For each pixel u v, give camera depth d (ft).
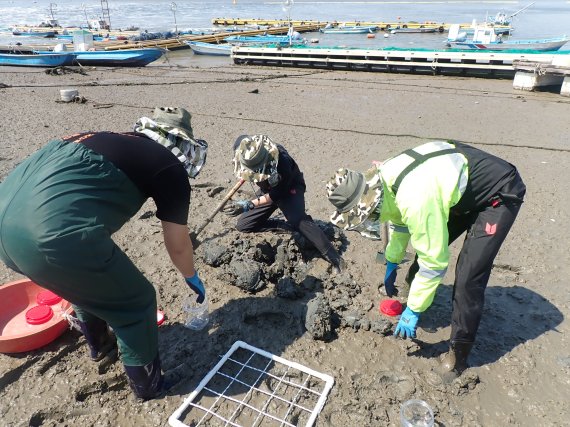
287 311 11.66
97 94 36.91
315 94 37.58
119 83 41.86
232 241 14.74
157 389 9.18
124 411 8.98
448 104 34.09
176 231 8.49
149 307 8.29
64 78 44.65
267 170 12.00
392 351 10.56
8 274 13.04
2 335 10.35
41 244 6.77
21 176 7.18
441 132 26.89
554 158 22.77
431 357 10.39
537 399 9.40
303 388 9.52
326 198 18.12
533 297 12.50
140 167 7.74
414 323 9.56
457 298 9.11
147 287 8.21
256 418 8.90
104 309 7.83
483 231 8.72
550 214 17.01
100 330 9.77
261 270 12.80
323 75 47.73
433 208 8.11
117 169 7.49
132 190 7.73
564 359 10.41
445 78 45.32
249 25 101.96
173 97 36.06
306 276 12.79
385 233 13.62
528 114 31.19
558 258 14.29
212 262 13.42
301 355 10.41
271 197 13.35
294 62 54.03
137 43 69.00
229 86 40.93
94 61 53.42
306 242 14.21
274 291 12.43
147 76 46.42
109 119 28.96
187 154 8.62
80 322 9.41
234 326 11.21
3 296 10.91
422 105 33.78
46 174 7.00
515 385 9.71
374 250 14.61
